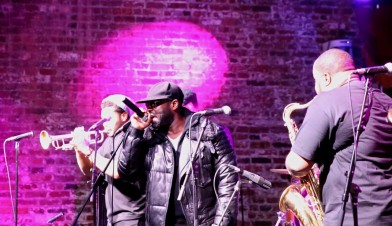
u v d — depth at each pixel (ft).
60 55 19.53
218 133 11.76
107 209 13.57
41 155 19.27
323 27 20.63
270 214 19.95
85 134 13.80
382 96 9.50
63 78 19.48
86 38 19.66
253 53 20.30
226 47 20.21
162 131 12.08
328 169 9.39
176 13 20.07
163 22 19.99
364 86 9.44
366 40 20.52
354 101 9.23
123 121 14.34
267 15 20.47
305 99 20.36
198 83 19.97
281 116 20.27
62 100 19.42
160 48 19.90
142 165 12.53
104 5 19.79
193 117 11.56
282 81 20.34
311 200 11.62
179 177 11.62
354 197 8.96
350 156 9.12
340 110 9.18
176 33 20.02
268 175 20.08
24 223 19.02
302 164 9.33
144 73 19.76
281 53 20.40
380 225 8.87
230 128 20.03
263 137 20.15
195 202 11.09
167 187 11.60
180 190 11.32
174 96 11.94
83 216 19.30
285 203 12.56
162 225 11.49
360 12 20.65
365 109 9.18
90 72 19.58
